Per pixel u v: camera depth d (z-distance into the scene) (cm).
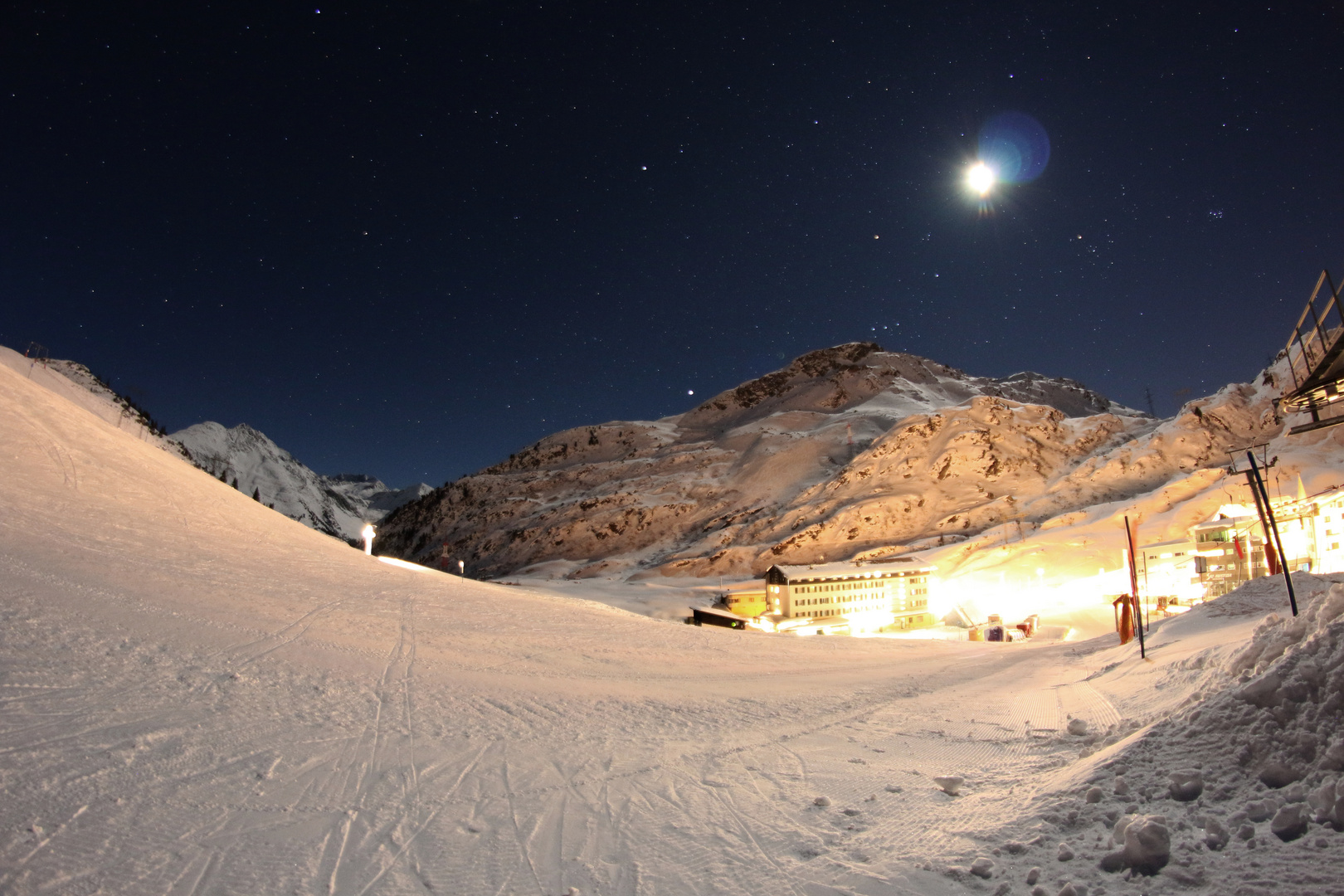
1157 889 478
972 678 2138
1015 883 535
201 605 1708
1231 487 7925
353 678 1403
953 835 661
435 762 971
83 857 611
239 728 1005
